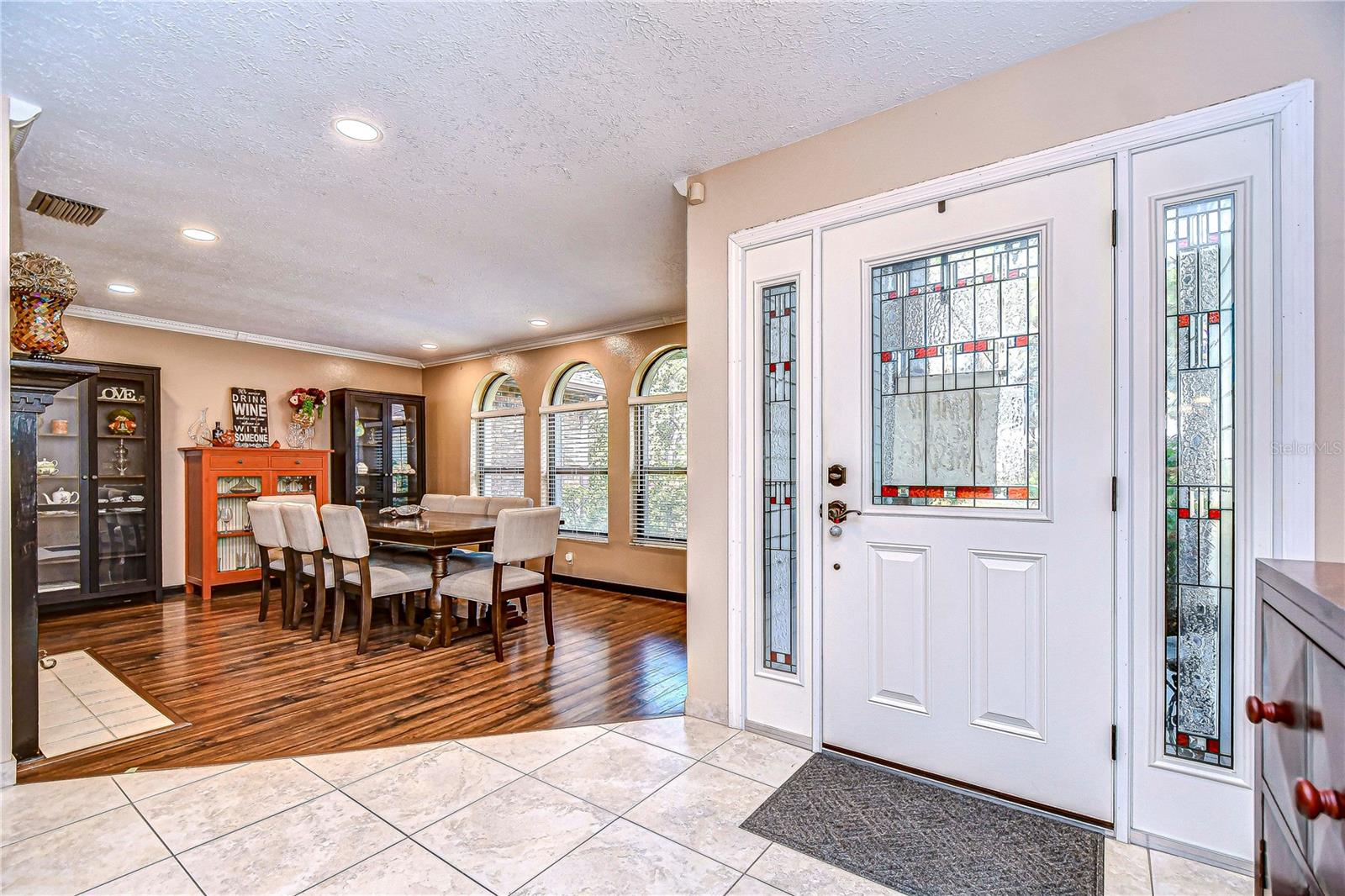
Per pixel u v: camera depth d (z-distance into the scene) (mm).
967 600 2109
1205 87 1761
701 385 2756
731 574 2637
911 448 2244
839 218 2389
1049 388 1978
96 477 4832
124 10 1688
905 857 1755
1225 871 1697
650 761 2340
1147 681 1819
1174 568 1800
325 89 2090
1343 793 716
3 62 1912
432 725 2689
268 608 4875
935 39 1886
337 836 1850
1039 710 1978
